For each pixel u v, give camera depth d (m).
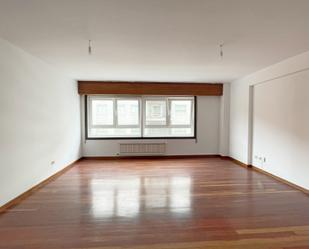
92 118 6.79
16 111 3.39
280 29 2.70
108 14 2.31
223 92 6.77
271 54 3.76
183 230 2.53
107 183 4.32
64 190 3.90
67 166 5.52
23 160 3.57
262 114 5.11
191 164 6.01
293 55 3.82
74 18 2.41
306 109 3.73
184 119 7.03
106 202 3.35
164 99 6.94
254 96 5.45
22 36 2.95
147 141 6.83
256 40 3.08
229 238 2.36
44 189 3.96
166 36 2.93
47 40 3.10
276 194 3.71
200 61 4.20
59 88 5.06
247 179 4.61
